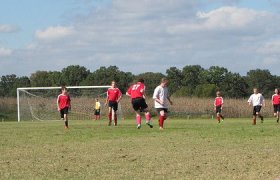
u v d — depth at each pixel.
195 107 60.72
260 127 25.09
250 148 14.02
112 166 10.91
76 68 130.88
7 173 10.06
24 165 11.12
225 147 14.32
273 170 10.32
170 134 19.34
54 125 31.28
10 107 61.84
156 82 125.00
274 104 36.16
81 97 58.19
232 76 127.88
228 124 30.84
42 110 56.41
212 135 18.64
